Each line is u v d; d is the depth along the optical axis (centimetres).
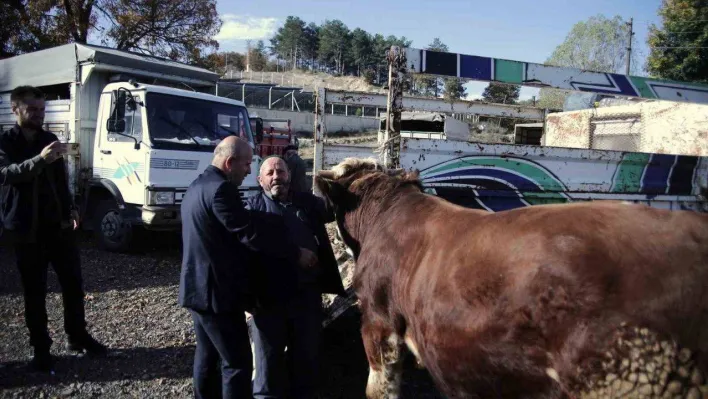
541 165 448
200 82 1044
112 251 895
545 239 213
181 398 415
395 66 421
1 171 406
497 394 229
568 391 200
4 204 427
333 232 588
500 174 438
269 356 350
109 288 701
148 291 692
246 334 347
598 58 3009
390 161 418
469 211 279
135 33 2208
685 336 183
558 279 202
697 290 185
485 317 222
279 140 2088
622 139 821
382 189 341
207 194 325
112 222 888
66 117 940
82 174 925
